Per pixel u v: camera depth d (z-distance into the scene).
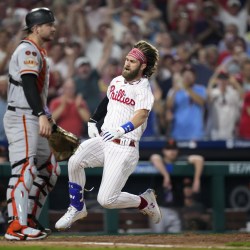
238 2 58.50
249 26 59.19
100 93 49.88
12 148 25.45
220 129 51.41
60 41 50.41
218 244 24.12
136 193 43.31
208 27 56.78
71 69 49.81
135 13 55.28
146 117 24.81
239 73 54.53
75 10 52.72
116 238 26.80
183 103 50.22
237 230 45.47
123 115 25.28
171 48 54.00
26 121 25.22
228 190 45.59
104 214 42.19
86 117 48.47
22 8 52.44
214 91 51.38
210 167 44.47
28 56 24.86
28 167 25.23
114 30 53.91
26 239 24.86
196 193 44.22
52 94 48.59
